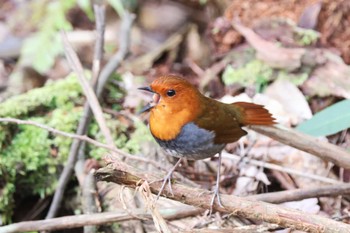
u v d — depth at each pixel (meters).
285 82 9.68
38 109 9.49
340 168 8.64
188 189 6.67
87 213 7.98
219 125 6.93
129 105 9.90
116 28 12.57
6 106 9.32
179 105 6.71
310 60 9.87
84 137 8.02
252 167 8.77
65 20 12.39
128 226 8.05
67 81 9.96
